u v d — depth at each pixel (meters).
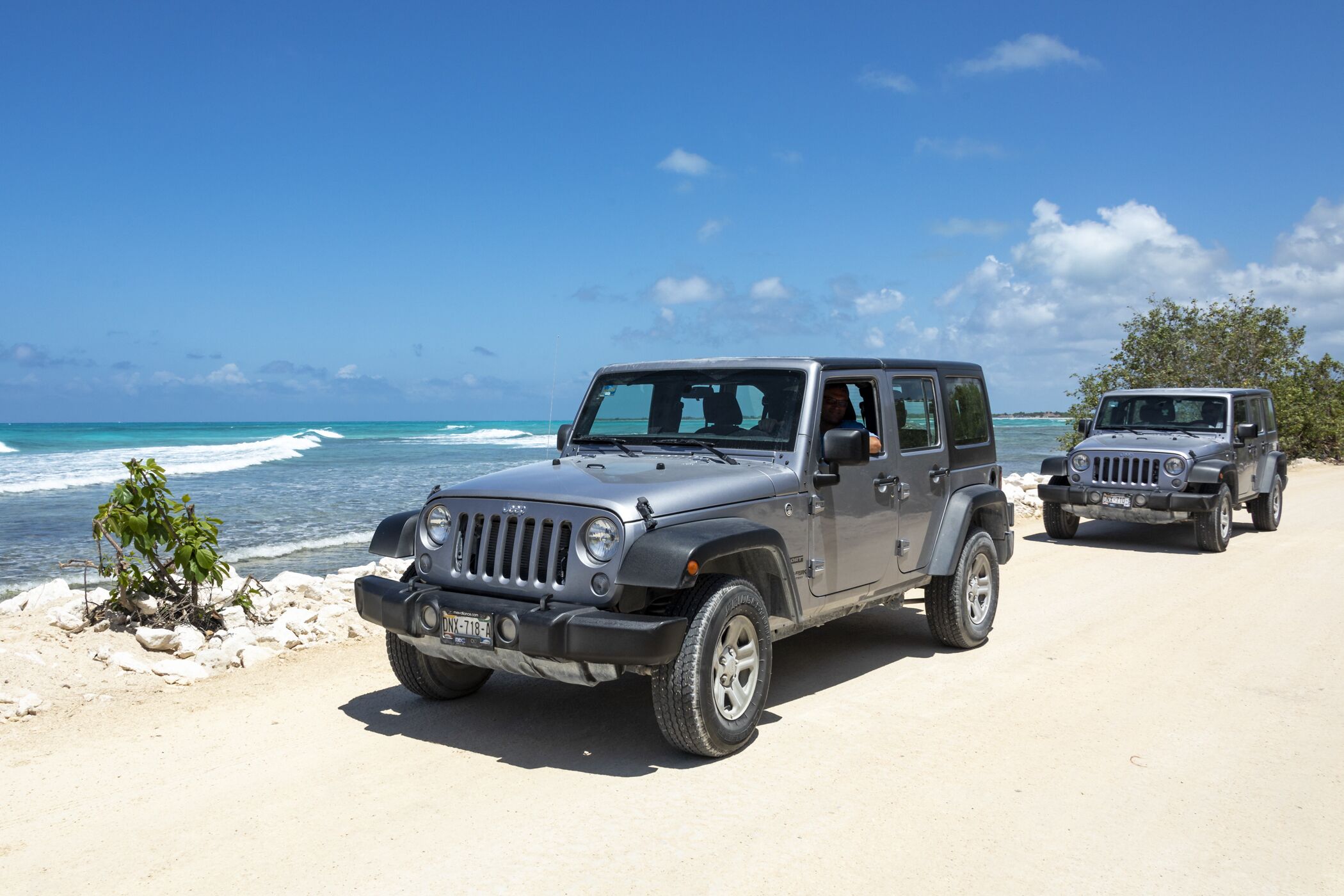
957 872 3.48
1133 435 12.92
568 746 4.83
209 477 26.52
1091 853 3.64
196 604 6.99
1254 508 13.48
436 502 4.97
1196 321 25.38
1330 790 4.27
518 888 3.38
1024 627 7.58
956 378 7.10
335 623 7.41
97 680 5.82
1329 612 8.06
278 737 4.96
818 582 5.45
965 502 6.71
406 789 4.27
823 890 3.36
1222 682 5.99
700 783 4.33
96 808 4.09
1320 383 29.92
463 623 4.58
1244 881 3.44
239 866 3.56
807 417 5.38
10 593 9.80
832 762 4.59
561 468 5.19
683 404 5.86
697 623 4.46
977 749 4.77
